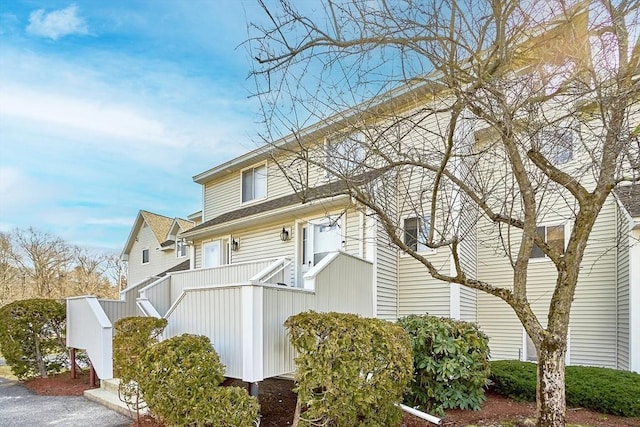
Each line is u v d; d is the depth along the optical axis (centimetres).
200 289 562
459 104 384
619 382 555
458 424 512
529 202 433
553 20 356
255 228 1123
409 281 902
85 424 553
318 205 873
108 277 3328
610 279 821
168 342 483
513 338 919
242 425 443
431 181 706
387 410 468
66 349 909
